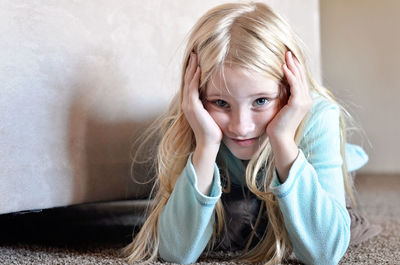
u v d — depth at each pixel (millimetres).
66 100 938
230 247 991
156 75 1082
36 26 885
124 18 1020
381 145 2539
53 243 1033
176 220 873
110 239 1082
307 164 859
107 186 1017
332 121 955
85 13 956
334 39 2578
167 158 946
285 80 854
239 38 813
